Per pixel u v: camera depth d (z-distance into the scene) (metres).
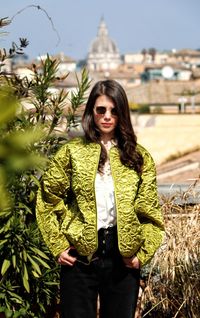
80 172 3.50
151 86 72.38
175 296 5.00
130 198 3.48
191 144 41.38
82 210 3.48
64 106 4.61
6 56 4.59
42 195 3.63
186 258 4.94
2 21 4.09
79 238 3.47
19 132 1.95
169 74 79.62
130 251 3.47
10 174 1.92
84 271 3.54
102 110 3.54
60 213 3.62
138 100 69.56
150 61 143.75
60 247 3.54
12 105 1.88
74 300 3.56
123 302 3.57
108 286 3.56
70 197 3.65
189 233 5.04
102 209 3.49
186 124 44.84
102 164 3.52
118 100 3.54
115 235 3.50
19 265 4.37
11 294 4.42
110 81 3.58
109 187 3.51
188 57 144.38
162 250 5.03
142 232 3.58
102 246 3.50
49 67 4.61
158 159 40.19
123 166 3.53
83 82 4.70
